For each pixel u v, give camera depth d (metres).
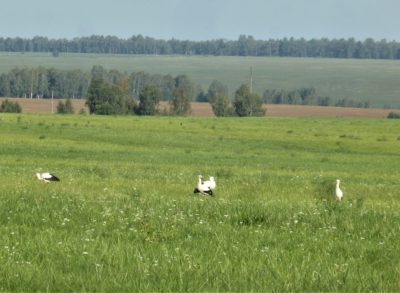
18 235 55.50
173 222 63.97
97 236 56.31
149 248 52.69
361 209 77.50
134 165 175.12
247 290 42.31
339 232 63.75
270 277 44.88
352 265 49.09
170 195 98.31
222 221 67.44
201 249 52.88
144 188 109.69
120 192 99.88
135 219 65.00
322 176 161.25
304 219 69.12
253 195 102.88
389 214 73.88
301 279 44.50
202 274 45.00
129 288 41.91
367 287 43.56
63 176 130.25
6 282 42.50
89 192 95.44
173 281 43.28
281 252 52.25
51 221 64.12
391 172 183.50
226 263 47.62
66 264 46.94
